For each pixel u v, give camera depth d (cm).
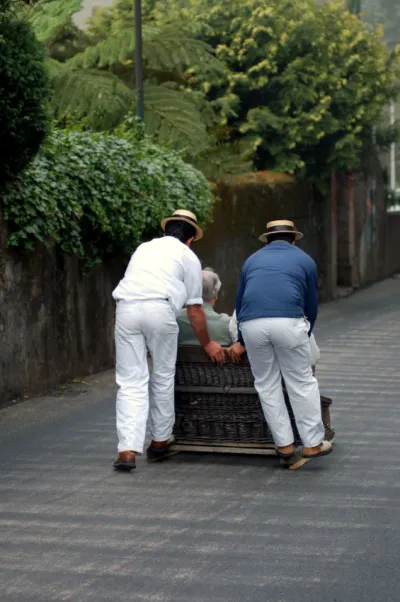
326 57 2609
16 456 1034
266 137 2609
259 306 960
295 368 966
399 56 2797
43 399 1338
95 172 1443
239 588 667
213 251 2119
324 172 2728
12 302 1304
